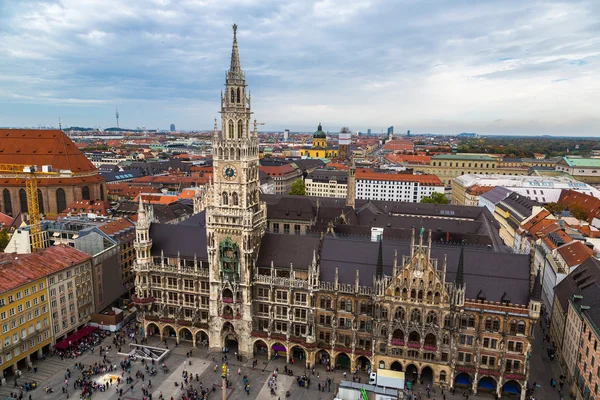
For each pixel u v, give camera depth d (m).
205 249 109.44
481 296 87.19
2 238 148.00
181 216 174.25
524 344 85.56
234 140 95.12
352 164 183.88
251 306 101.31
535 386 92.75
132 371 95.94
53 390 88.06
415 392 88.75
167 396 87.56
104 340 109.88
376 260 98.56
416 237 132.38
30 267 99.94
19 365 95.56
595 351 79.06
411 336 92.44
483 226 146.00
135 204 198.00
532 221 179.12
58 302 104.00
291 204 178.75
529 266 90.06
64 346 101.31
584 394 82.75
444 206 186.62
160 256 110.56
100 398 86.00
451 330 87.75
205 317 107.69
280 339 99.75
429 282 88.25
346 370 98.00
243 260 99.19
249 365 99.81
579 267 113.25
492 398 87.56
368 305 94.06
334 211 166.62
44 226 137.62
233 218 97.81
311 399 87.44
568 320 98.12
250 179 99.44
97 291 118.31
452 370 88.44
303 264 100.38
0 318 88.50
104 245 124.69
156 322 109.44
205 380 93.44
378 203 196.00
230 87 94.06
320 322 98.50
